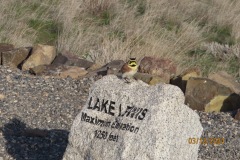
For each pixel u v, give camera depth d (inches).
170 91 268.2
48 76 451.8
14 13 589.3
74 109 393.4
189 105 428.8
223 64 578.9
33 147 334.6
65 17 595.8
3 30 556.4
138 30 573.6
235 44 628.7
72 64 489.4
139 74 442.6
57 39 574.2
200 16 678.5
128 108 270.2
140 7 661.3
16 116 372.8
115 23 600.7
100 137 272.7
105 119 274.1
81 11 622.2
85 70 467.8
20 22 581.9
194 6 689.6
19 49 492.4
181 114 269.0
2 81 425.7
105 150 269.7
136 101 269.4
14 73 449.4
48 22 596.7
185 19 658.8
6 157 320.2
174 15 644.1
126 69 274.7
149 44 553.9
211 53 598.5
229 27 669.9
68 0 619.5
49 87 423.8
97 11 628.4
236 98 430.6
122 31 594.2
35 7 613.6
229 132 382.3
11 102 391.9
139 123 265.6
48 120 373.7
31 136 347.9
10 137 344.2
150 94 268.7
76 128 279.0
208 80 431.5
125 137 266.5
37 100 399.9
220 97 428.8
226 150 356.2
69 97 411.8
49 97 407.5
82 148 276.4
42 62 483.2
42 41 572.1
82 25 596.7
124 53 528.7
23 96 402.9
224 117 407.2
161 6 650.8
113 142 269.0
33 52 486.0
